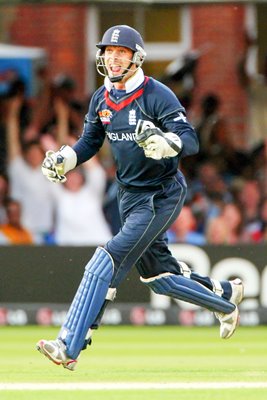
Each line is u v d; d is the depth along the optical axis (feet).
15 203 150.92
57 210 150.10
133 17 161.99
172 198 79.00
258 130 157.99
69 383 73.56
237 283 87.45
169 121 76.23
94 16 161.58
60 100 154.92
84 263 136.05
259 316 136.15
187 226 148.97
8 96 154.92
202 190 151.94
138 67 77.20
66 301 136.56
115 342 118.83
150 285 84.43
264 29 159.74
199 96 158.30
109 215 149.69
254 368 87.30
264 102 158.61
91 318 76.43
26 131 153.58
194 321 137.90
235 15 159.63
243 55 159.33
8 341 118.32
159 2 127.95
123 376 79.00
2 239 150.20
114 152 79.36
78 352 76.23
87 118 81.15
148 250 81.92
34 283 136.67
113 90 77.87
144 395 66.80
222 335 88.22
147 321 137.69
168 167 78.54
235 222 150.92
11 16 161.17
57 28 160.56
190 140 75.31
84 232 149.69
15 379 76.74
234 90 159.02
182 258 136.15
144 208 78.33
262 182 153.58
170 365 91.76
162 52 161.79
